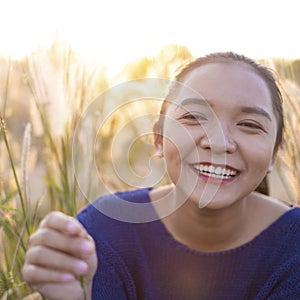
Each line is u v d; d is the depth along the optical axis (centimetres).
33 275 112
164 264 162
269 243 161
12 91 254
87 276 118
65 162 205
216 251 161
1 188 218
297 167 227
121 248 163
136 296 163
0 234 199
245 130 142
